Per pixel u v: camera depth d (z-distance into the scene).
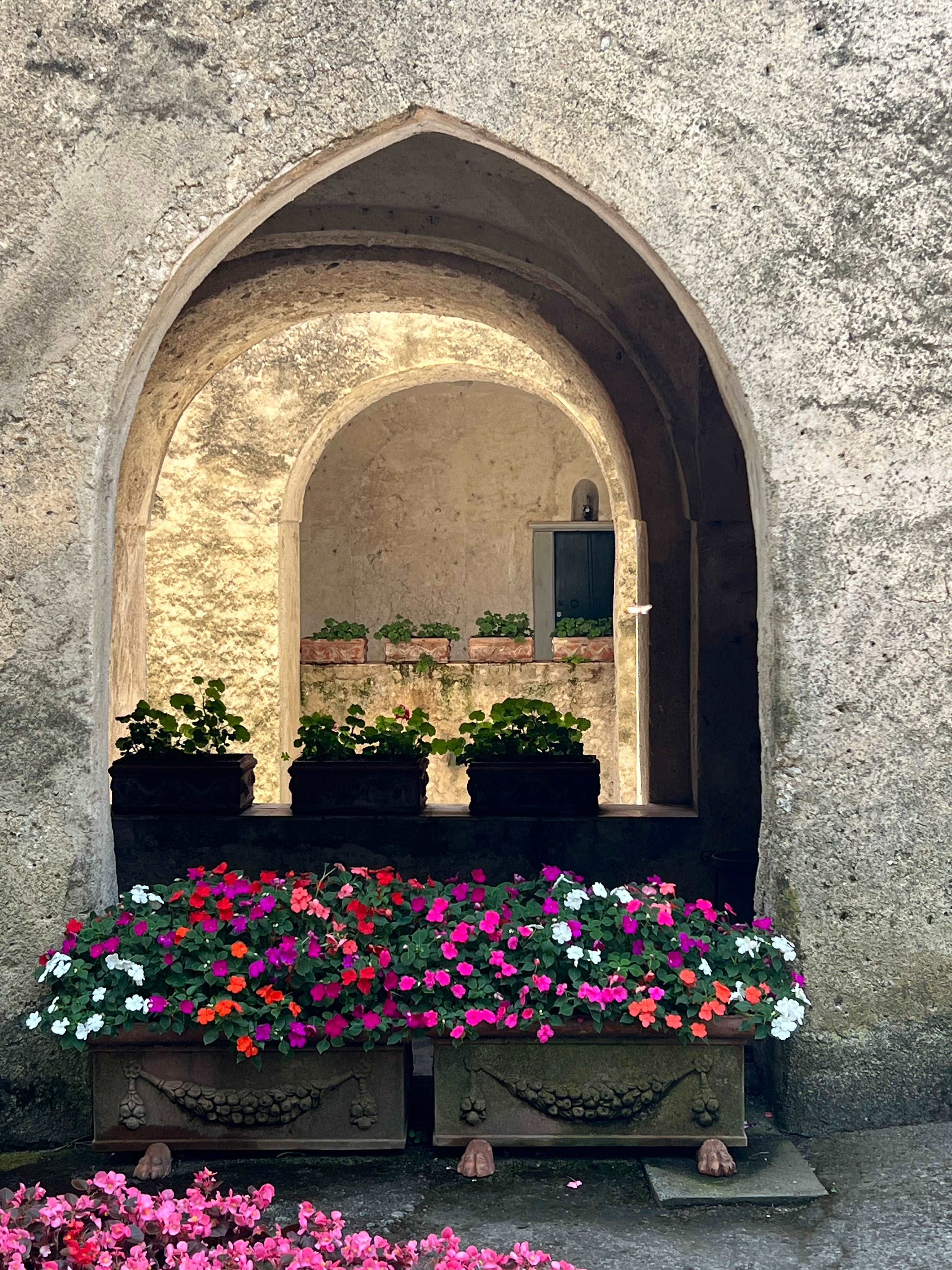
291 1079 3.64
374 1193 3.44
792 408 3.80
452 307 6.83
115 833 6.32
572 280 6.02
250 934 3.64
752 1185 3.44
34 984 3.78
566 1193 3.46
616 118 3.78
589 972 3.59
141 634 7.68
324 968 3.56
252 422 9.81
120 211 3.77
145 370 3.98
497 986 3.61
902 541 3.79
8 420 3.78
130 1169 3.62
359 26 3.76
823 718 3.80
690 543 6.49
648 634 6.60
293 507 10.28
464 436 14.96
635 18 3.76
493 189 5.57
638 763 10.27
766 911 3.92
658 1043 3.62
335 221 5.80
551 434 14.89
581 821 6.21
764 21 3.76
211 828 6.30
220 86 3.76
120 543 7.16
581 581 15.01
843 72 3.75
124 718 6.53
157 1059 3.63
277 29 3.76
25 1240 2.72
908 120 3.75
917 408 3.78
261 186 3.77
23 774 3.80
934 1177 3.42
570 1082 3.63
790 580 3.81
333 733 6.47
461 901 3.79
